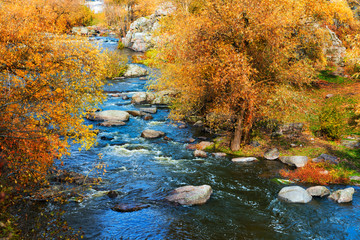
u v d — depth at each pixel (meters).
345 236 10.12
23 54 10.68
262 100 17.17
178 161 16.84
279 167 16.36
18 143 9.12
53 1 70.62
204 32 16.98
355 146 17.95
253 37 15.65
